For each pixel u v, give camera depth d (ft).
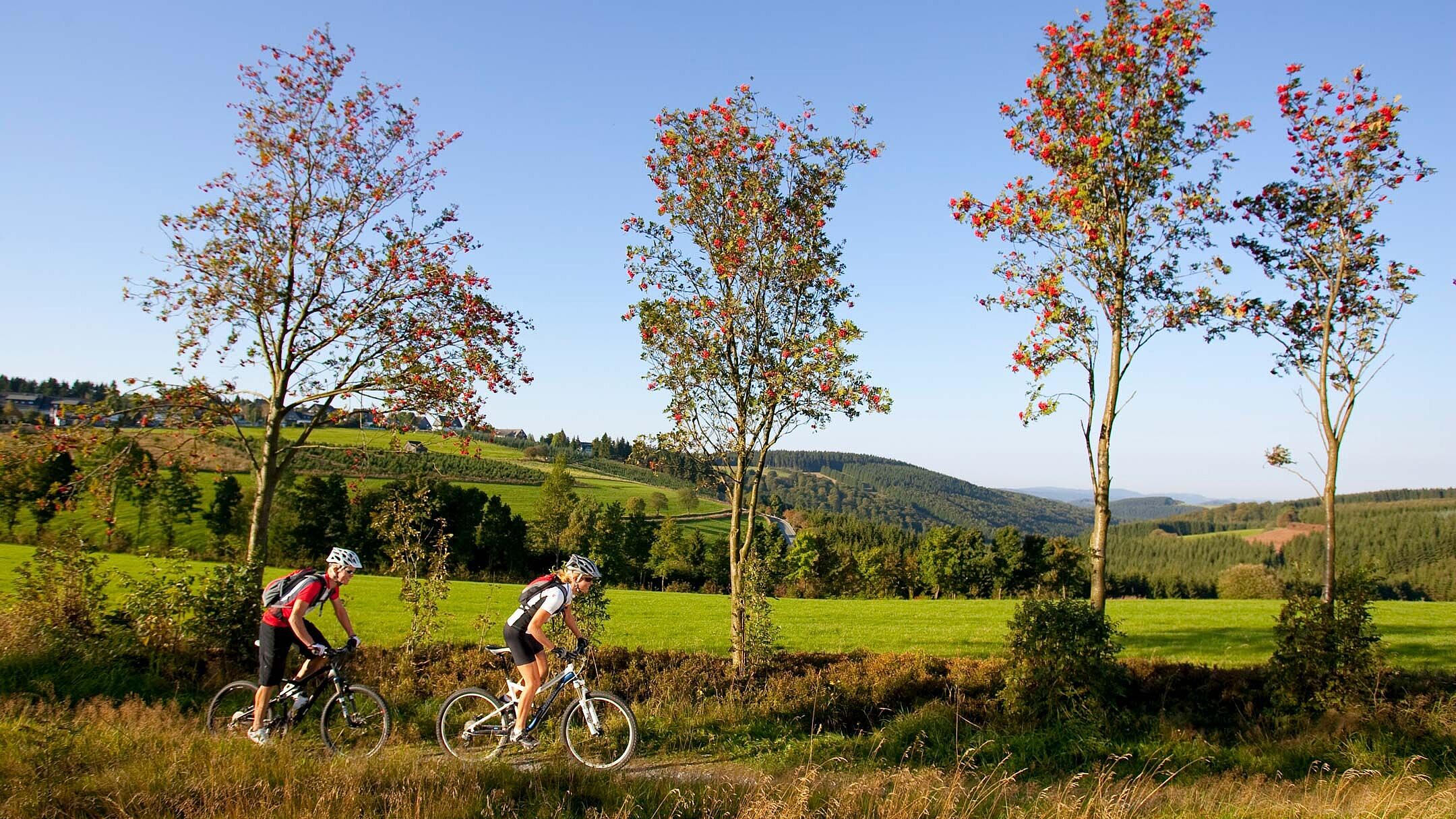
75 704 32.04
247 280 45.06
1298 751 33.83
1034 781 28.91
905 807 22.41
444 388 46.62
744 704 38.17
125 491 49.21
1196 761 31.81
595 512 236.43
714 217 44.73
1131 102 42.09
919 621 98.58
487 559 214.48
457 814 20.08
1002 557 232.32
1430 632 78.79
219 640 38.40
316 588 26.73
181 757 22.91
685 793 22.90
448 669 42.11
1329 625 40.16
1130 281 44.42
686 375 44.19
